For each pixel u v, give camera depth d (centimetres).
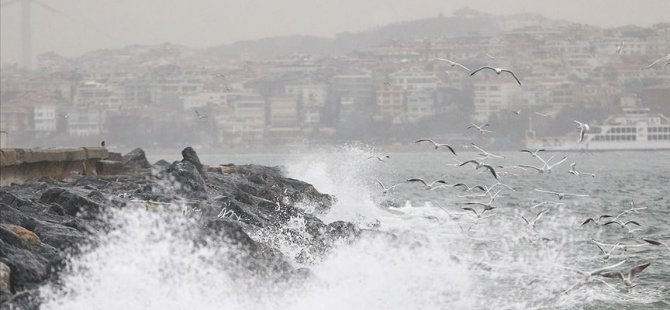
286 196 9494
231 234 5531
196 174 8406
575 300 5506
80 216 5788
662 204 12838
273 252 5681
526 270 6378
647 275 6259
